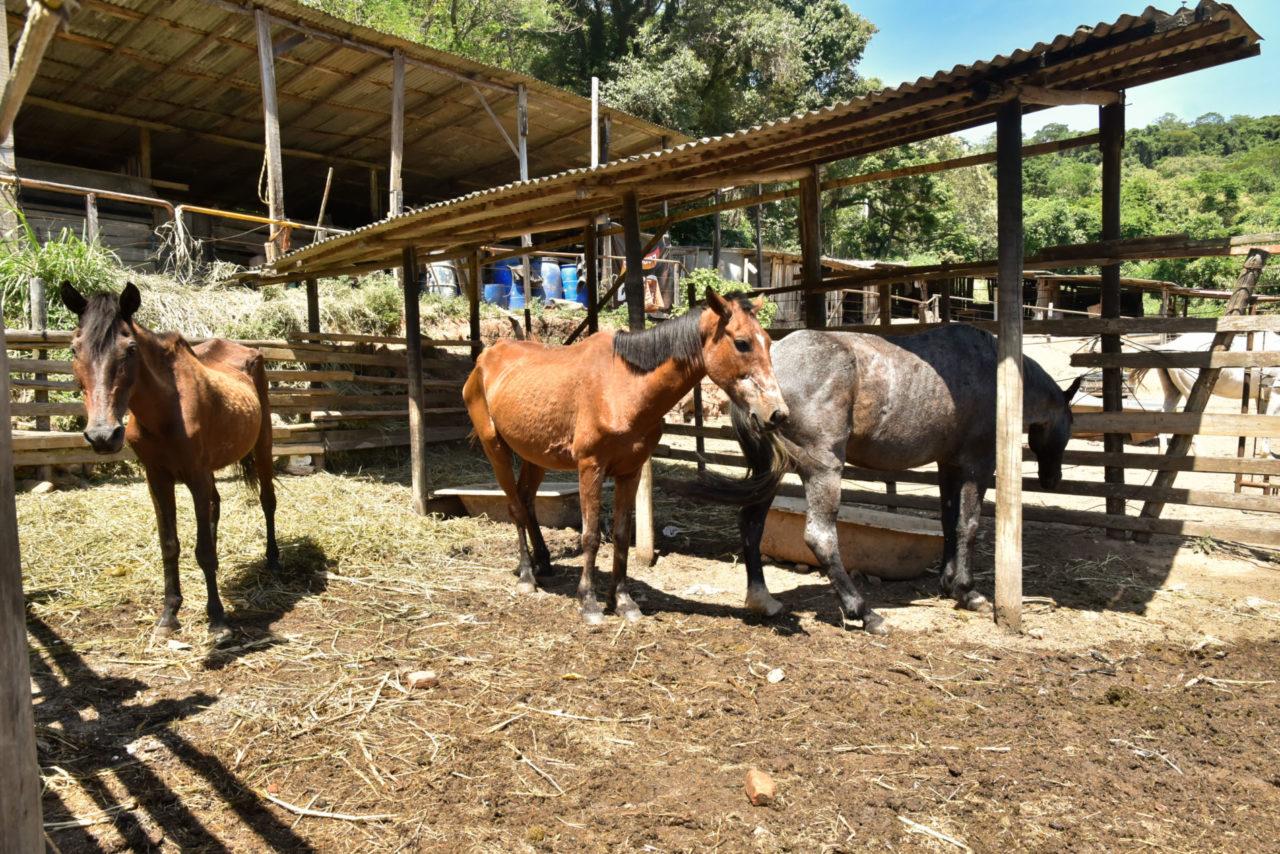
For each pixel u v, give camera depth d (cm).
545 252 822
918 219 3356
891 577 507
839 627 418
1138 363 554
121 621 410
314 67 1178
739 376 374
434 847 233
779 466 400
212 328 812
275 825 243
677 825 243
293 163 1669
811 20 2825
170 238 1045
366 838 237
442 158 1695
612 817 246
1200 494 536
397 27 1998
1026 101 394
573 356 431
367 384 916
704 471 585
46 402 647
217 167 1695
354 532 591
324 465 817
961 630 414
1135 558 537
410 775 271
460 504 682
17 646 141
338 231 988
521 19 2373
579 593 433
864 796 257
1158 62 458
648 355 398
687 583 509
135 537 531
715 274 1617
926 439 434
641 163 441
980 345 449
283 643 390
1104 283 584
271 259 966
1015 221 394
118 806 252
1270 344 902
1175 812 251
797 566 543
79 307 340
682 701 327
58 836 236
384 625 419
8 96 138
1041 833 240
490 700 328
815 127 420
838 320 2092
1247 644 394
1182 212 4691
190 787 263
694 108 2238
